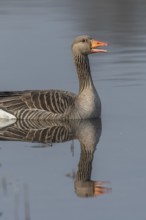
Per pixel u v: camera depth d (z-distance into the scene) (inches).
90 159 597.0
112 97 784.3
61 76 859.4
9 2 1386.6
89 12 1243.2
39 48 984.3
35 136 676.7
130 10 1253.1
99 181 543.8
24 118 744.3
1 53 963.3
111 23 1155.3
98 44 743.1
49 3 1352.1
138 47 1001.5
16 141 657.6
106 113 740.7
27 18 1196.5
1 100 751.7
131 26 1138.7
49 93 749.3
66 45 994.1
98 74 864.9
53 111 738.2
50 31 1090.7
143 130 676.1
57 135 678.5
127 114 730.2
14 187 522.6
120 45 1016.2
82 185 535.8
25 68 891.4
